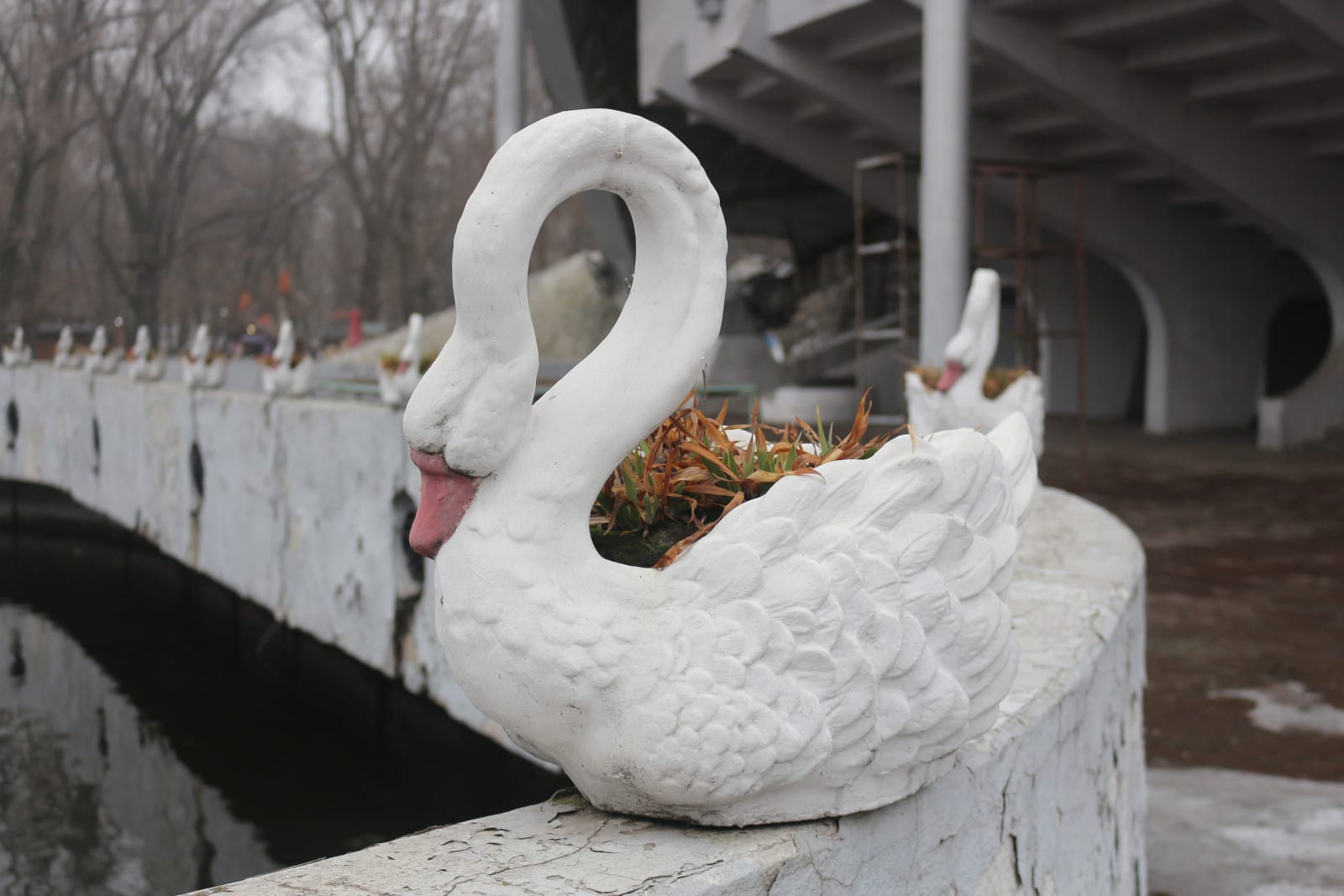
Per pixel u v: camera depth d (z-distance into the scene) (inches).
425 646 232.4
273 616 333.1
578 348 944.9
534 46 652.7
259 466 303.9
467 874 58.6
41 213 1085.1
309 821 252.5
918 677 65.1
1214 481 475.2
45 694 344.5
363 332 1139.9
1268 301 673.0
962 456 67.5
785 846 63.1
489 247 59.8
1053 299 724.7
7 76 1096.2
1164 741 188.2
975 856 79.7
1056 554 163.6
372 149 1357.0
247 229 1253.7
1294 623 259.1
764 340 762.8
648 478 73.0
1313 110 469.1
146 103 1161.4
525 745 67.7
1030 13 438.9
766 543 62.4
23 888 222.1
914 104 510.9
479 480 63.5
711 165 724.7
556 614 61.5
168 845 243.4
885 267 763.4
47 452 530.0
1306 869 141.2
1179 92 478.0
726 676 60.8
